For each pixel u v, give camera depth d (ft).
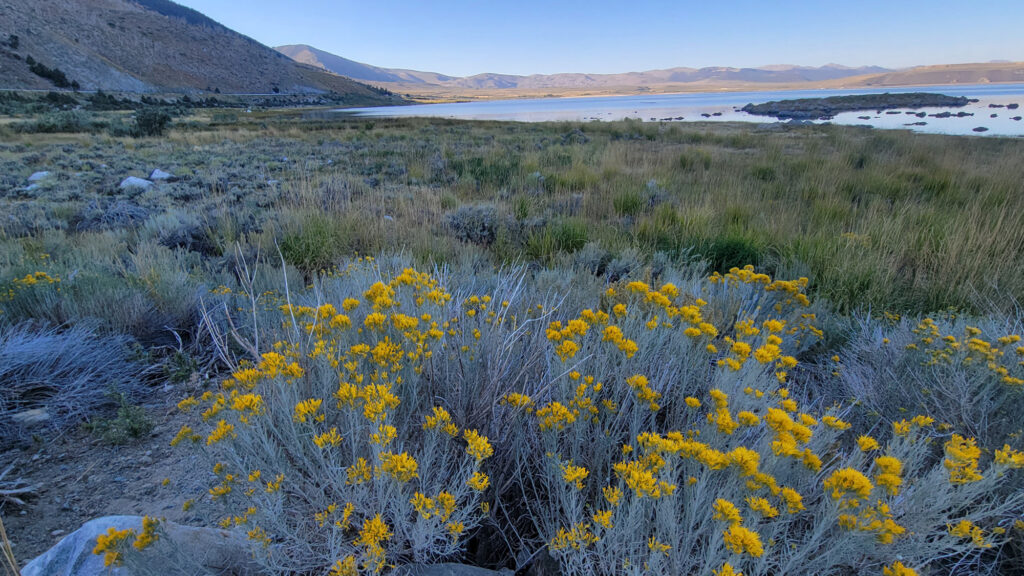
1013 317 12.36
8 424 8.47
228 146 65.26
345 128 95.91
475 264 18.44
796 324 10.37
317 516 4.56
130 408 8.80
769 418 4.92
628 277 15.23
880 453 6.89
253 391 5.30
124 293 12.60
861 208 25.81
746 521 4.29
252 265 17.93
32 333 10.37
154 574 4.11
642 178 35.76
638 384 5.49
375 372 5.98
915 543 4.70
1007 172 31.19
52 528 6.46
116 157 52.85
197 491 7.06
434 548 5.00
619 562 4.73
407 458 4.45
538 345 7.88
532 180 36.78
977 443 6.75
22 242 18.97
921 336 9.23
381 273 13.60
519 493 6.32
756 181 34.27
